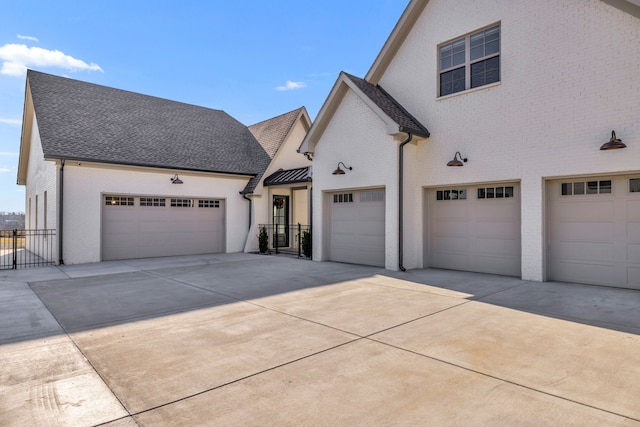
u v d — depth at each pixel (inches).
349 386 141.2
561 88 329.4
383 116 409.7
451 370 154.4
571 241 336.2
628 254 306.8
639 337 192.4
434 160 419.5
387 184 422.9
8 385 144.9
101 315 245.6
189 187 601.6
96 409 126.2
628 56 296.0
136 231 557.9
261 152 719.1
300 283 349.4
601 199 320.2
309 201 598.9
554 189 345.7
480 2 385.4
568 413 120.7
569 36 325.4
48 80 627.5
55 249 495.8
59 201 488.1
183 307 265.0
